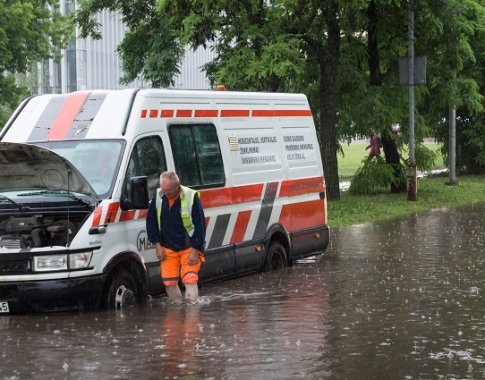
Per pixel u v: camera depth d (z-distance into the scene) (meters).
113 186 12.08
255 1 28.53
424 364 8.76
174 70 40.09
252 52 28.36
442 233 22.30
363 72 33.50
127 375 8.38
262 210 15.48
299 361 8.90
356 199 33.00
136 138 12.70
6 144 11.61
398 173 35.69
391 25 33.06
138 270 12.40
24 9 47.38
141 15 40.09
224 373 8.42
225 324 10.88
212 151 14.34
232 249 14.61
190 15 29.03
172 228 12.55
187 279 12.56
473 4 33.81
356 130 32.62
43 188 12.50
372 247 19.64
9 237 11.59
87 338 10.07
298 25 29.52
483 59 43.97
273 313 11.66
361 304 12.36
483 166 50.25
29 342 9.92
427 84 36.19
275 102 16.27
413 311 11.77
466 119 49.44
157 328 10.62
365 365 8.73
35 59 51.66
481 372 8.43
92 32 41.94
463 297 12.90
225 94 14.87
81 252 11.46
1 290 11.47
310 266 16.59
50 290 11.34
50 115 13.20
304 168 16.97
